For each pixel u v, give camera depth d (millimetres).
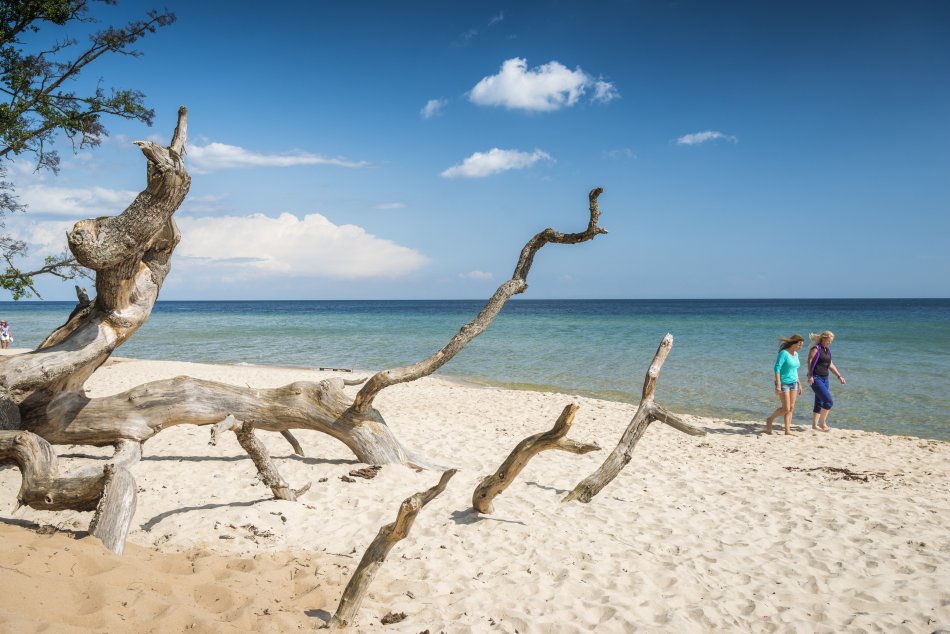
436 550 5566
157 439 9930
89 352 7160
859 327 52188
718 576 5133
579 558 5395
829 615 4461
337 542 5734
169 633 3125
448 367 24906
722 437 11898
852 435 12203
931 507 7004
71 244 6098
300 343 37344
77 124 13766
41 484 4691
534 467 8727
